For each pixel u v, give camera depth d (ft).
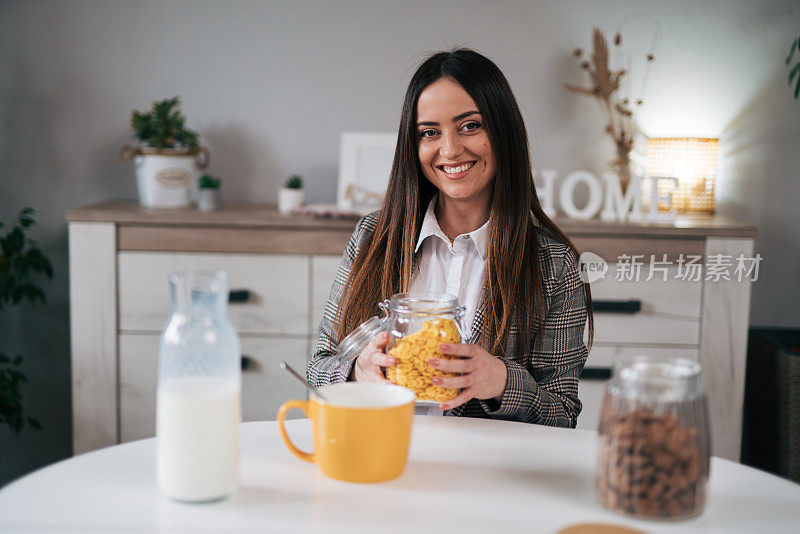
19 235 8.25
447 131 4.47
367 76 8.93
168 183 8.16
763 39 8.86
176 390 2.76
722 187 9.05
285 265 7.73
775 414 7.95
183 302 2.79
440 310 3.67
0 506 2.73
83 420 7.81
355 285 4.73
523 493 2.93
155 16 8.81
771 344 8.03
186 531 2.57
